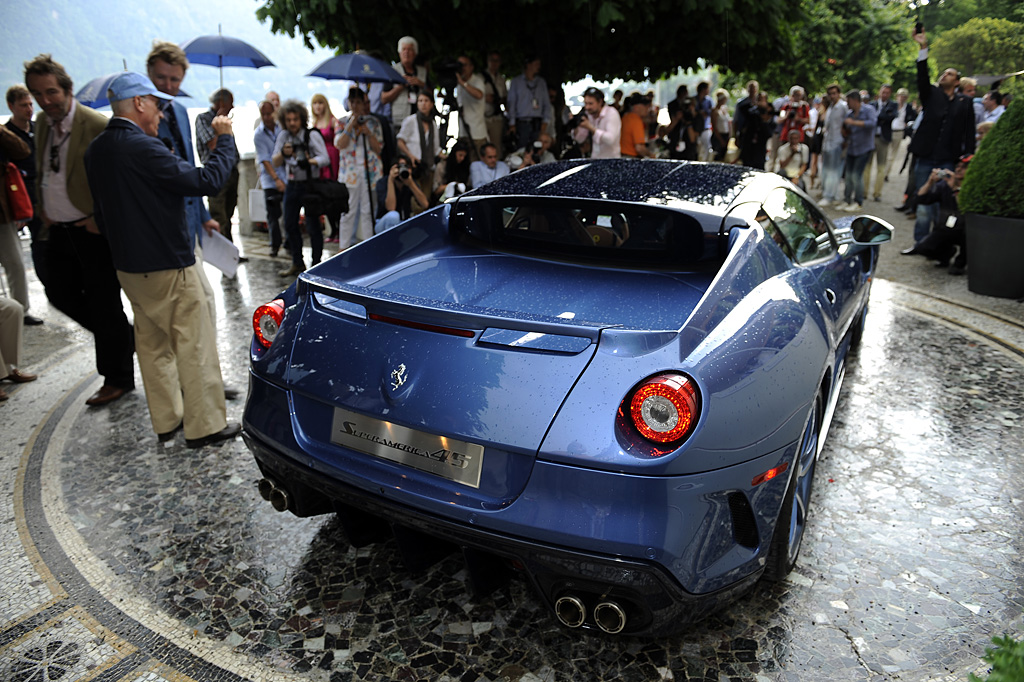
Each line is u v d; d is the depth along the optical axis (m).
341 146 6.55
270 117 7.45
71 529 2.69
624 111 8.94
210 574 2.39
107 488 3.00
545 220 2.78
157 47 3.54
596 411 1.68
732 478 1.74
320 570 2.40
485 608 2.20
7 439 3.52
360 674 1.94
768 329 2.04
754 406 1.79
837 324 2.74
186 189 3.10
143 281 3.15
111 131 3.02
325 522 2.71
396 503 1.89
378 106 7.41
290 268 6.97
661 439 1.64
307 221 6.60
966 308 5.47
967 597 2.21
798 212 3.04
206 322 3.36
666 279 2.55
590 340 1.77
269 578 2.37
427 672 1.94
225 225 7.46
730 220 2.47
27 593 2.31
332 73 6.36
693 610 1.81
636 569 1.65
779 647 2.00
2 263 5.46
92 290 3.83
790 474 1.97
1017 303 5.59
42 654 2.03
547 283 2.56
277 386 2.18
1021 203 5.48
